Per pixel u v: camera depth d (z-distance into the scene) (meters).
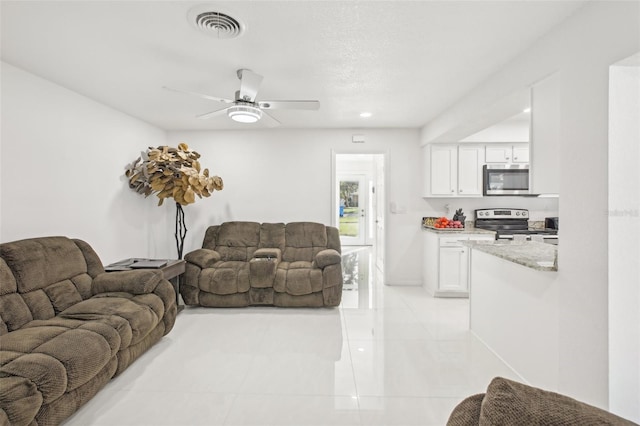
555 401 0.67
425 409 1.95
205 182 3.89
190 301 3.69
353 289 4.61
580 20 1.70
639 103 1.51
